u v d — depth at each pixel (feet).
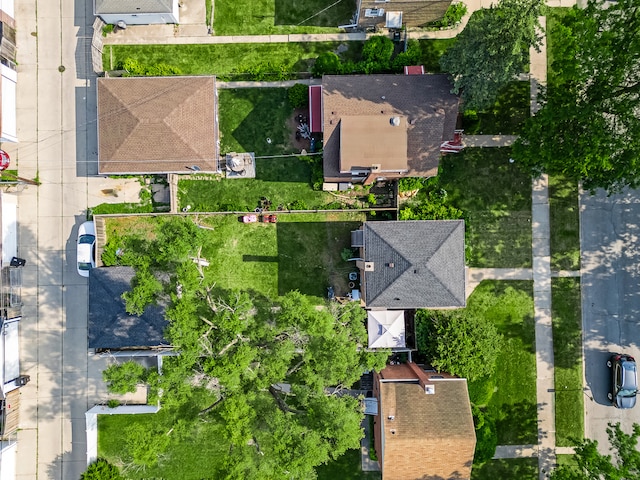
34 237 100.37
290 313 81.05
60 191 100.22
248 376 80.48
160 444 80.07
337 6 101.09
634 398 100.73
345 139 89.61
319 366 80.43
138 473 99.91
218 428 101.04
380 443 90.58
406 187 97.55
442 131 91.86
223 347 81.30
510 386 102.99
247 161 99.96
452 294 89.56
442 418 87.71
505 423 102.99
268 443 86.84
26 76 100.22
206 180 100.32
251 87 100.89
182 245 80.64
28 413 100.78
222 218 100.78
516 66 85.71
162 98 92.43
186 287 80.02
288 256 101.30
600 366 104.01
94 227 98.02
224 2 100.78
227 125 100.58
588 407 103.91
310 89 95.55
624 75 84.69
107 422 100.48
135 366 81.10
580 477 90.84
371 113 91.56
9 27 97.60
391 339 93.97
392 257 88.63
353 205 101.35
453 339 91.50
